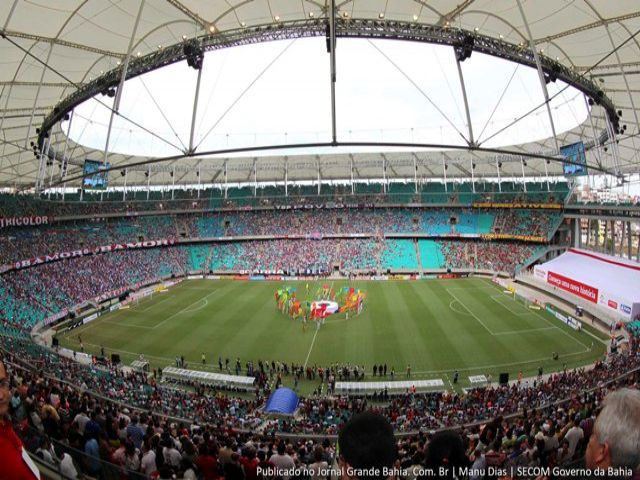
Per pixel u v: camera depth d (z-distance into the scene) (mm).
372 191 93312
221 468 10172
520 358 37250
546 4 22984
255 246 83812
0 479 2348
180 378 34781
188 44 19969
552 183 83250
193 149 17000
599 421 2637
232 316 51312
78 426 12141
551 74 22875
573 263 57938
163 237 81500
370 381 33719
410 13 24375
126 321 50375
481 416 23047
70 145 60094
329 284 68438
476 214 84062
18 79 33562
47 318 49688
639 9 23562
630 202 56094
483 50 19812
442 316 49281
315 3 22094
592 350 38375
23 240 60500
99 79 23703
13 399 10820
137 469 10180
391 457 2758
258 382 33562
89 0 23359
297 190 94500
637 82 35438
